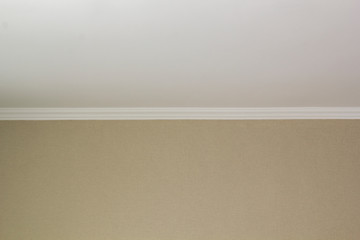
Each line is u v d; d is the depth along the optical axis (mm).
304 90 2939
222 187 3305
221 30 2010
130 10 1824
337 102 3242
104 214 3242
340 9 1815
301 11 1835
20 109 3346
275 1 1757
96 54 2293
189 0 1747
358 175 3354
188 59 2367
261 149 3381
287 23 1941
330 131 3422
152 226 3229
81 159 3338
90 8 1807
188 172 3328
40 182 3287
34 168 3309
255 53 2285
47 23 1935
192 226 3234
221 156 3363
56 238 3195
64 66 2469
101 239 3197
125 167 3330
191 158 3355
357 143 3408
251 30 2012
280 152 3379
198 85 2822
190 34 2053
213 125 3420
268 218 3260
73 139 3369
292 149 3387
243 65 2459
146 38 2096
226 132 3406
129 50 2242
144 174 3320
